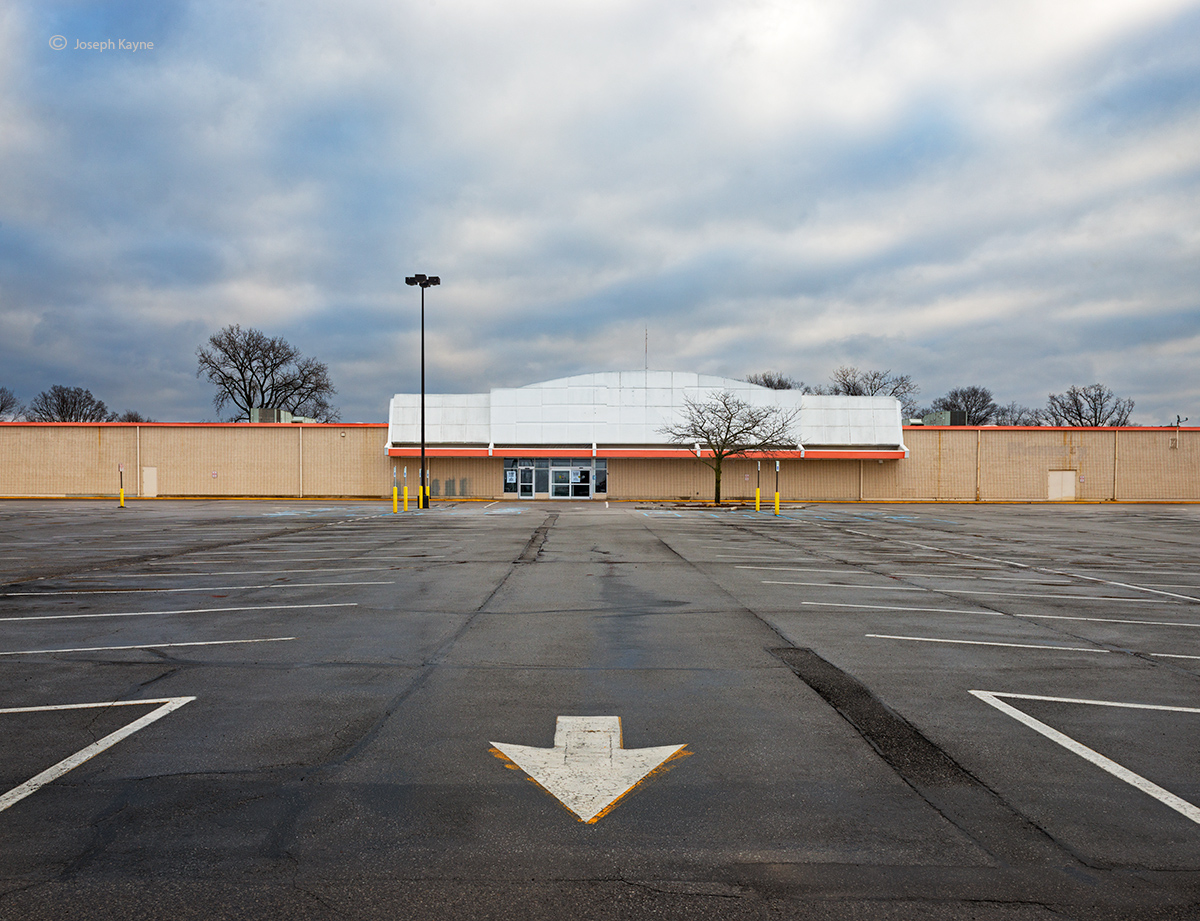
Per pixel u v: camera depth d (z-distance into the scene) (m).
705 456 42.38
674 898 3.17
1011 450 45.19
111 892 3.19
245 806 4.01
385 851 3.55
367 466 44.28
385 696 5.95
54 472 44.00
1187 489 45.38
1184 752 4.86
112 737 5.03
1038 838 3.71
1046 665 7.02
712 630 8.41
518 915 3.04
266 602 10.12
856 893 3.21
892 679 6.50
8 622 8.80
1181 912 3.07
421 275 33.34
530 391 44.22
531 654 7.30
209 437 44.19
